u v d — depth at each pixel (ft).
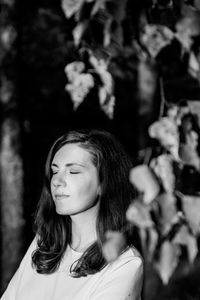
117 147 6.86
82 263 6.61
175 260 4.83
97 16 6.43
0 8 16.62
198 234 4.93
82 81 6.53
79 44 6.82
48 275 6.92
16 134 17.34
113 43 6.66
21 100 17.56
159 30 5.58
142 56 6.09
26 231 18.94
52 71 23.27
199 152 5.25
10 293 7.16
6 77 17.16
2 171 17.26
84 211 6.77
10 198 17.21
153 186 4.50
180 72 5.92
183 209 4.80
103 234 6.68
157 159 4.89
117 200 6.75
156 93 13.16
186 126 5.19
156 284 14.12
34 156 24.40
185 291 20.57
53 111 24.44
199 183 5.19
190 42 5.52
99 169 6.67
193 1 5.70
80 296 6.56
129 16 5.96
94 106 24.16
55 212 7.16
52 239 7.10
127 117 24.38
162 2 5.80
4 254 17.10
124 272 6.50
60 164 6.66
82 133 6.77
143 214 4.57
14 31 16.83
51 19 22.66
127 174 6.86
